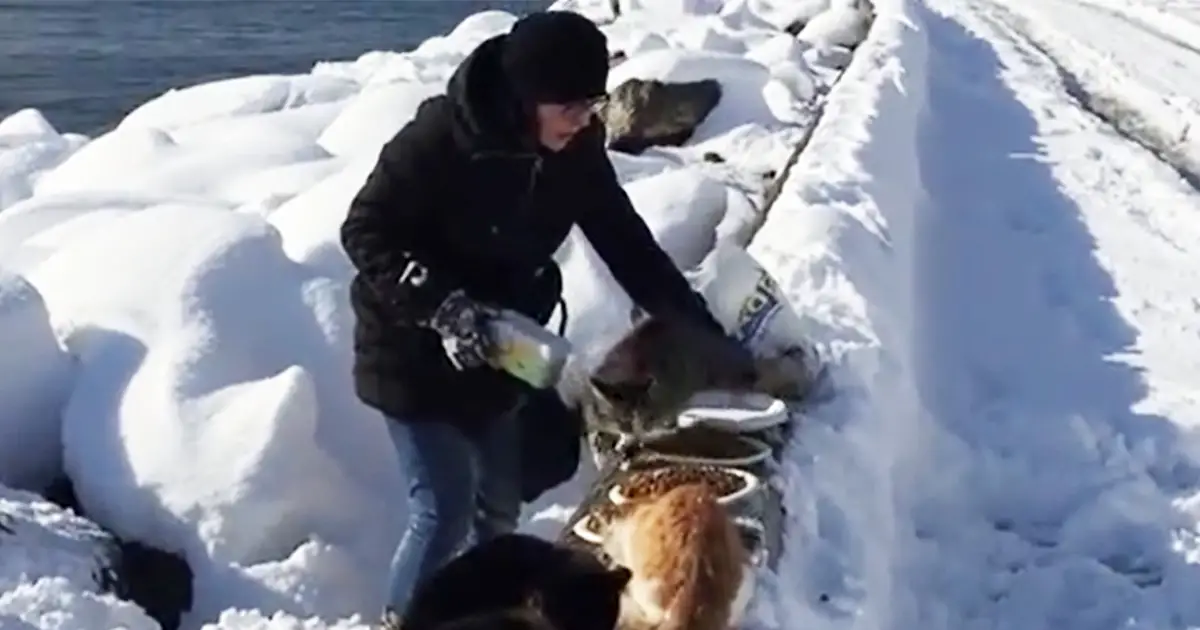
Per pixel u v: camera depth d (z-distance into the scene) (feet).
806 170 29.50
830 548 15.99
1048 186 38.93
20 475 17.65
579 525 13.34
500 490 14.61
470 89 12.76
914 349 24.98
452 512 14.26
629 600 11.96
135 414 17.04
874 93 39.14
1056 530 20.07
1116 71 58.90
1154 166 41.83
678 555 11.93
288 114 33.35
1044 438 22.52
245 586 15.83
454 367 13.83
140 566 15.99
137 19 95.35
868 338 20.95
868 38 52.06
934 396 24.27
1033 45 68.95
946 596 18.52
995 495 20.97
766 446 15.92
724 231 24.59
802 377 18.08
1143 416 23.27
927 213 34.73
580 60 12.51
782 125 37.06
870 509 17.29
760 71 38.93
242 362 17.74
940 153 42.16
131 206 23.06
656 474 14.20
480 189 13.21
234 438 16.62
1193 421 23.16
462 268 13.61
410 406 13.87
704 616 11.75
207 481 16.37
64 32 88.94
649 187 25.35
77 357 18.11
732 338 16.79
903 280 25.49
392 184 13.24
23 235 22.08
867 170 29.68
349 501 17.11
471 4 106.83
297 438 16.80
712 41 49.88
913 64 48.14
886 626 16.48
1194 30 72.28
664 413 15.62
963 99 51.52
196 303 18.03
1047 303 29.32
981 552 19.51
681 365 15.75
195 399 17.07
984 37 68.80
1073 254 32.60
